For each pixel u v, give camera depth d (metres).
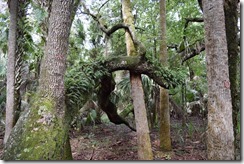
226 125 2.62
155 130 6.29
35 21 3.91
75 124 5.91
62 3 2.85
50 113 2.71
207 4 2.77
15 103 3.78
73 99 3.12
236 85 3.74
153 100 6.26
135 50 3.94
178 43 6.14
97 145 4.98
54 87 2.79
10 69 3.73
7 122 3.62
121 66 3.65
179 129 6.06
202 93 7.31
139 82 3.74
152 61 3.77
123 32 6.38
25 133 2.64
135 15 6.52
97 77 3.55
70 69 3.73
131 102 6.34
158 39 5.20
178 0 6.41
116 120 5.42
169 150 4.32
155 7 6.66
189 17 6.03
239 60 4.01
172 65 5.61
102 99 4.69
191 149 4.64
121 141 5.34
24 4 3.87
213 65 2.69
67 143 3.09
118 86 6.46
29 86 5.08
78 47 6.10
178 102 7.37
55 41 2.81
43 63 2.90
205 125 6.16
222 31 2.69
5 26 4.30
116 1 6.59
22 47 3.91
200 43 5.39
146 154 3.49
